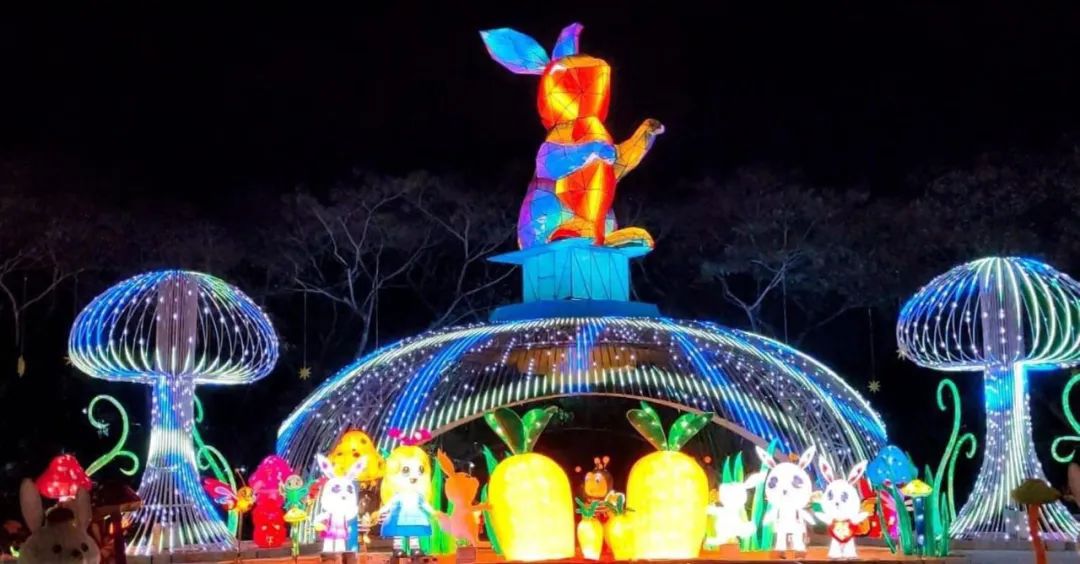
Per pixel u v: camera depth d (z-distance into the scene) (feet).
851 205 125.29
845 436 85.35
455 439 107.14
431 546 66.74
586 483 66.03
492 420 66.03
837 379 82.84
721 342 80.23
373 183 129.90
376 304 134.10
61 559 45.52
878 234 121.60
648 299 143.13
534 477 64.39
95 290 123.13
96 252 118.11
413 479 65.67
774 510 69.41
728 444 100.89
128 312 84.17
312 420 83.82
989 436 81.30
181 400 78.84
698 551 64.34
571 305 83.25
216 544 77.87
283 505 75.36
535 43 86.58
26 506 47.83
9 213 113.09
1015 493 53.47
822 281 125.29
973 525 80.79
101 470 120.88
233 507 69.51
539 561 63.16
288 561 72.95
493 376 86.12
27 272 122.93
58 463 68.28
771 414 82.23
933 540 68.85
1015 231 110.93
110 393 123.85
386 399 82.74
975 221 115.55
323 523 68.44
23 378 121.70
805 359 82.38
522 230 86.43
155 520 76.33
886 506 72.54
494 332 79.82
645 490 63.67
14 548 56.85
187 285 78.69
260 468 75.87
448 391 85.46
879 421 83.05
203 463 126.11
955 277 83.35
